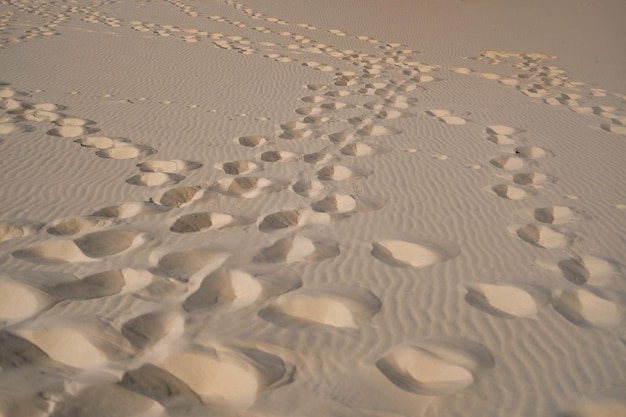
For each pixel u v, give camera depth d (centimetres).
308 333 394
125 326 388
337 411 321
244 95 1048
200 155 747
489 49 1619
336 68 1302
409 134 866
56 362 358
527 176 712
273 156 757
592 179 707
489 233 557
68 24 1612
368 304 430
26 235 517
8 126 809
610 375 359
